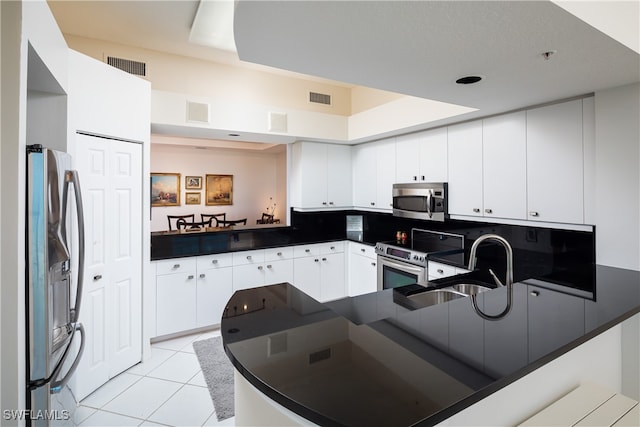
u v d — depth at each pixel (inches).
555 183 94.0
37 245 54.5
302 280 160.9
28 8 52.3
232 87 149.7
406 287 84.9
